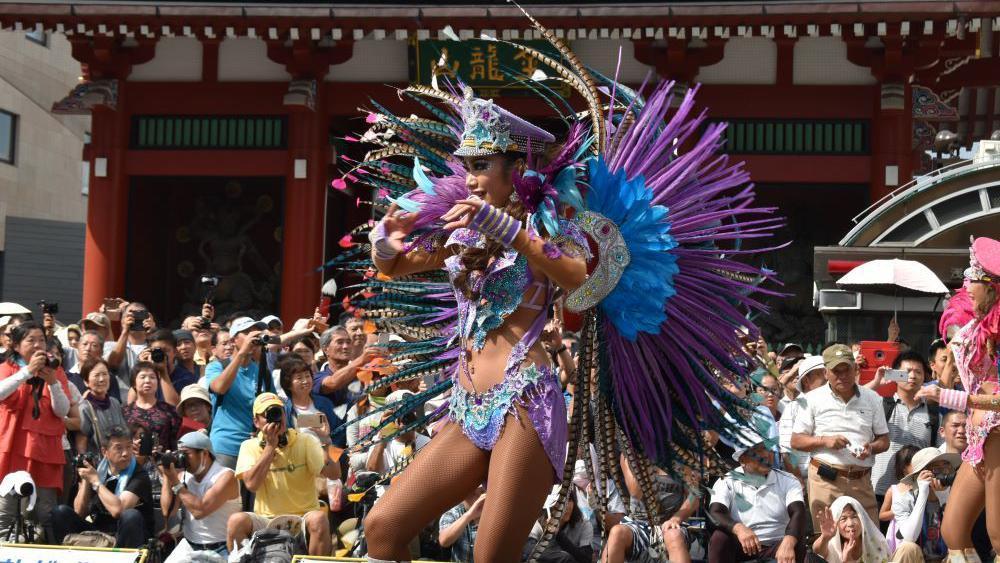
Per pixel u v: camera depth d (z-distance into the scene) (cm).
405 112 2805
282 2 2572
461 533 1126
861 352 1747
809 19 2478
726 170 651
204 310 1788
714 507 1167
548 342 693
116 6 2581
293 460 1201
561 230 585
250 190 3167
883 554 1187
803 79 2734
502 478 574
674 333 638
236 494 1201
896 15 2455
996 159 2217
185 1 2591
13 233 4700
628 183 607
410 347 676
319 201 2792
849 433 1293
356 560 1084
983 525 1216
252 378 1366
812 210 3089
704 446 660
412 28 2556
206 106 2844
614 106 670
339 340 1462
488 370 592
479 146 592
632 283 615
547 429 581
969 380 933
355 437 1291
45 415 1313
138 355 1619
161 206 3148
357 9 2548
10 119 4869
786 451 1261
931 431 1398
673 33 2525
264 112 2834
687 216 643
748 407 655
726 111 2744
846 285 2027
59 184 5209
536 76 668
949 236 2233
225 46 2850
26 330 1355
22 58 4938
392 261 642
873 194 2691
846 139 2723
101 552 1100
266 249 3162
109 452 1269
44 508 1301
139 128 2861
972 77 3216
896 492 1259
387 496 595
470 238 599
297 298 2756
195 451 1208
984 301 918
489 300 594
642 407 641
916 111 2698
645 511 682
